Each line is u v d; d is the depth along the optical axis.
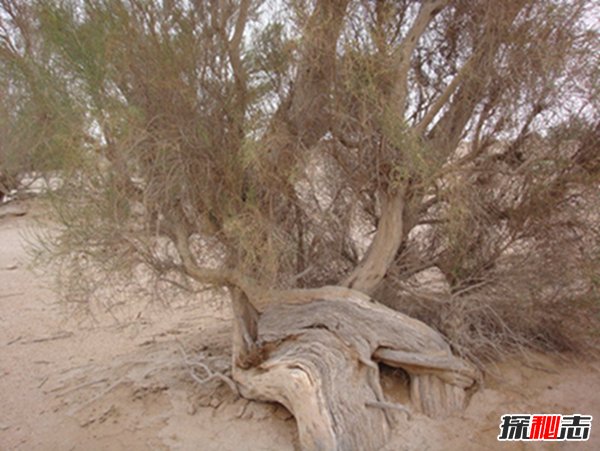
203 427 3.28
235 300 3.62
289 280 3.86
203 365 3.78
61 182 2.92
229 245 3.30
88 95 2.71
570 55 3.27
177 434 3.22
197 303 6.25
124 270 3.21
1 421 3.54
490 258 4.10
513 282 4.04
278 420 3.31
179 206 3.14
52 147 2.79
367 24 3.11
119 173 2.81
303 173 3.21
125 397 3.75
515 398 3.55
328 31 2.89
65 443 3.21
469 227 3.76
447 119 3.69
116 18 2.74
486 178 3.79
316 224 3.82
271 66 3.12
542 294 4.23
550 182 3.68
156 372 4.13
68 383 4.13
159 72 2.75
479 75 3.45
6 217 11.56
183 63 2.82
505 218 4.00
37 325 5.72
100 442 3.19
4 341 5.23
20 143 3.16
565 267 3.99
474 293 4.04
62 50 2.74
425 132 3.69
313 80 3.12
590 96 3.38
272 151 2.98
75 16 2.85
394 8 3.27
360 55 2.85
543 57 3.24
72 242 3.02
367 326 3.44
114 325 5.65
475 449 3.03
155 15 2.88
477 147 3.67
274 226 3.21
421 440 3.10
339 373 3.12
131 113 2.67
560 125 3.59
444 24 3.91
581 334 4.29
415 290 4.26
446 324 3.87
